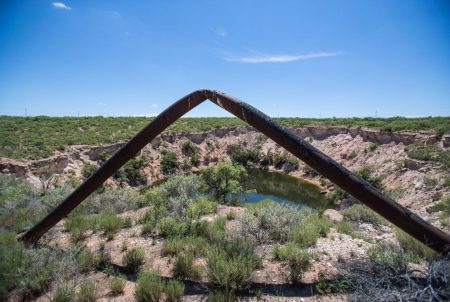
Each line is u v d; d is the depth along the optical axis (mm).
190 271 4156
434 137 25016
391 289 3324
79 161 25953
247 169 43562
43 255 4410
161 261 4711
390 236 6855
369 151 32938
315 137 45406
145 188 29656
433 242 3338
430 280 3268
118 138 32688
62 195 8406
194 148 43844
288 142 3691
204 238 5500
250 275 3822
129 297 3660
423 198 18125
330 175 3545
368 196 3428
